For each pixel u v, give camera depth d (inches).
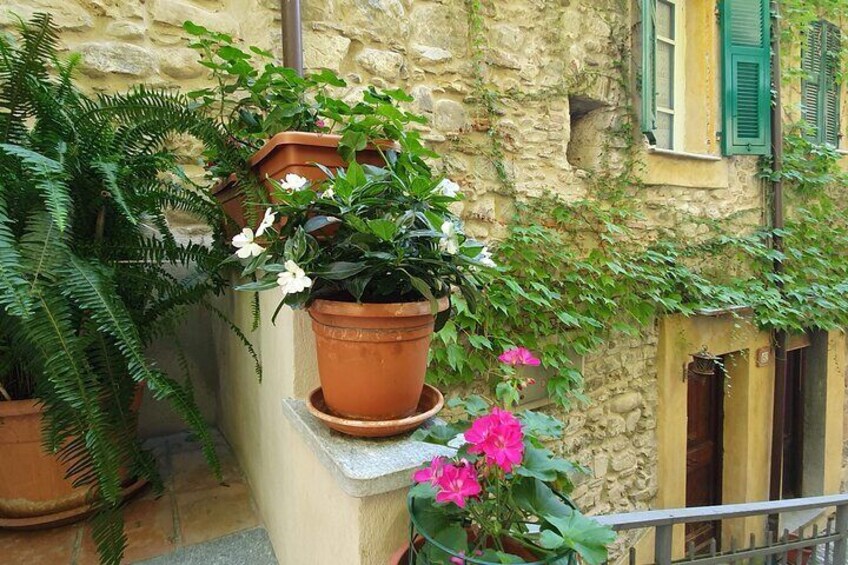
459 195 44.8
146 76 76.4
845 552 81.8
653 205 126.5
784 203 155.1
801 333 167.3
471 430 28.3
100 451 41.3
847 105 178.9
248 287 35.4
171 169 56.8
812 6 156.2
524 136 108.3
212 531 55.2
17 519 51.7
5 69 46.5
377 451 36.0
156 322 57.4
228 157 53.1
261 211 52.3
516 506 29.7
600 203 118.1
